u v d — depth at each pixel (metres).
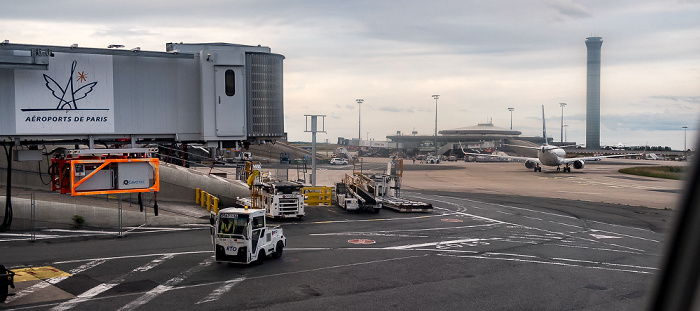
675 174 90.25
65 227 33.88
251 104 29.77
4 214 32.78
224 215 23.89
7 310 17.58
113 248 27.86
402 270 24.02
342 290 20.53
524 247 30.27
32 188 40.59
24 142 26.81
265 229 24.95
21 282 21.05
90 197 40.56
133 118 27.44
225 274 22.73
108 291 19.95
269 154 121.44
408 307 18.52
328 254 27.34
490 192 64.06
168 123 28.31
